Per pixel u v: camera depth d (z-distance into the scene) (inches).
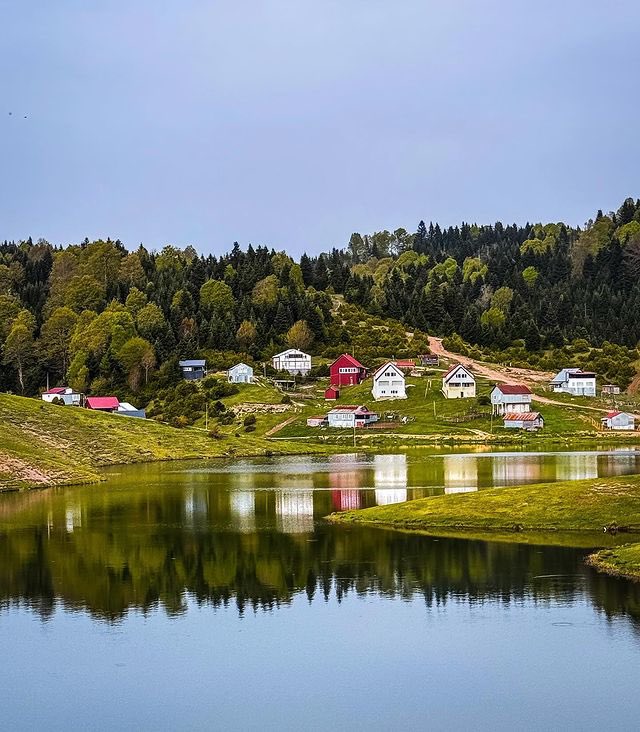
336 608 2471.7
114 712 1862.7
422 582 2689.5
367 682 1975.9
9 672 2065.7
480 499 3814.0
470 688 1937.7
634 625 2256.4
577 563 2842.0
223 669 2068.2
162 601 2578.7
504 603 2448.3
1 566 3021.7
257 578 2805.1
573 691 1908.2
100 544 3380.9
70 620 2420.0
